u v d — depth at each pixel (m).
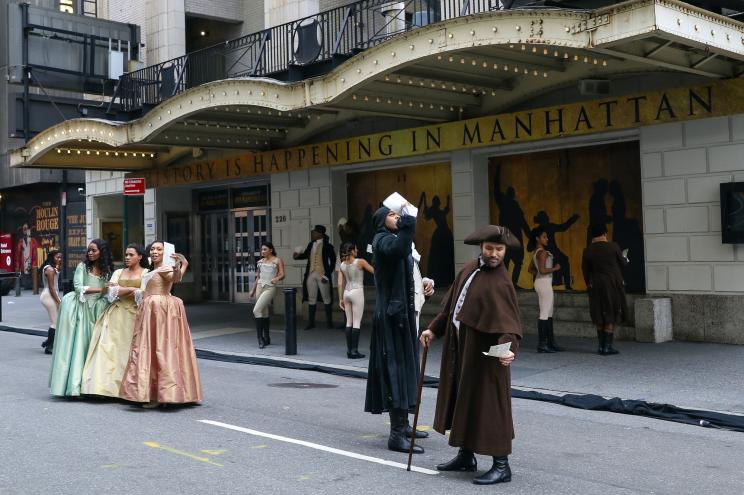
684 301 12.72
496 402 5.85
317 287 16.78
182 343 9.00
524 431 7.76
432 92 14.45
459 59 12.44
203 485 5.84
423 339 6.27
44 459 6.62
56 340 9.48
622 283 11.80
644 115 12.91
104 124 17.30
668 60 11.03
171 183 21.73
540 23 10.17
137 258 9.43
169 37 22.53
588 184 14.54
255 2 23.83
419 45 11.56
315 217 18.34
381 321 6.95
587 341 13.25
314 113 16.20
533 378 10.31
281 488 5.76
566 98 14.14
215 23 24.84
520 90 14.48
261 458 6.65
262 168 19.25
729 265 12.27
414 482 5.92
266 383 10.75
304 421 8.23
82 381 9.23
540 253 12.24
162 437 7.43
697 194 12.56
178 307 9.05
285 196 18.97
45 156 20.39
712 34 10.06
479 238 5.84
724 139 12.24
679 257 12.80
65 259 21.52
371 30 18.36
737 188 12.01
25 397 9.59
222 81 14.62
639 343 12.70
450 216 16.62
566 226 14.83
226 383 10.74
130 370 8.83
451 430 5.99
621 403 8.66
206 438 7.40
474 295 5.86
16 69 19.78
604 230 11.84
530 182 15.29
